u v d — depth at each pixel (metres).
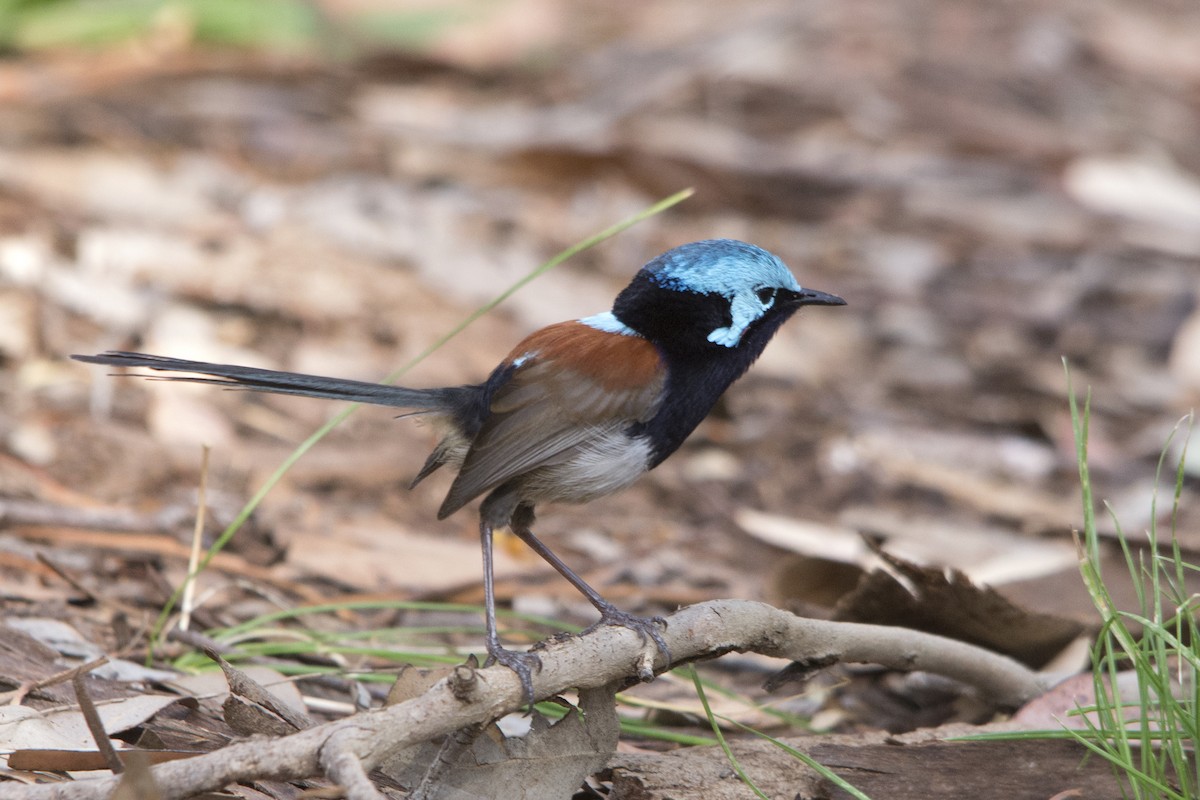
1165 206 19.45
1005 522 12.27
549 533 11.09
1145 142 21.28
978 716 7.99
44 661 7.05
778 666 9.01
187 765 5.17
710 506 12.25
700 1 24.69
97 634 7.84
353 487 11.34
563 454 7.52
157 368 7.25
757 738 7.47
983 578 9.98
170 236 14.71
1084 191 19.56
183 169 16.53
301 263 14.62
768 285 8.05
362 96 19.94
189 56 20.05
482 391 7.87
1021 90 22.36
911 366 15.49
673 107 20.17
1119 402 15.20
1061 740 6.80
